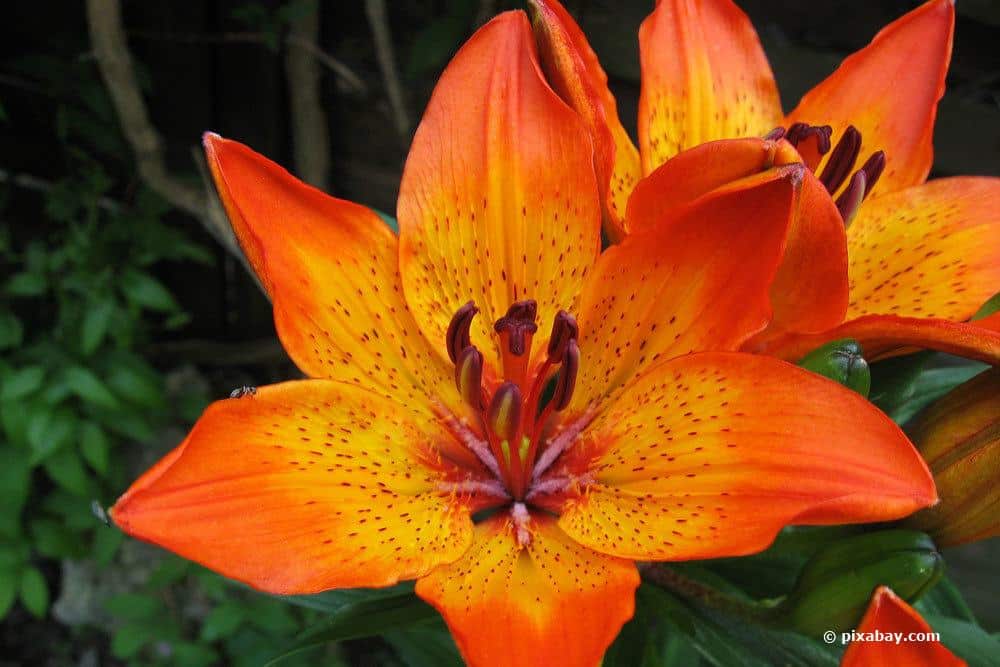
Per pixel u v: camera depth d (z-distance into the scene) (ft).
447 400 0.76
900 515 0.61
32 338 1.68
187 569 1.52
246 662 1.53
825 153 0.77
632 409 0.72
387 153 1.59
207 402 1.73
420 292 0.74
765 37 1.39
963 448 0.70
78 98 1.55
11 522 1.54
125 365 1.57
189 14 1.48
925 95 0.83
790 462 0.65
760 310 0.69
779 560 0.81
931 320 0.67
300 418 0.69
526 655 0.62
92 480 1.60
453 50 1.38
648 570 0.78
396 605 0.73
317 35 1.50
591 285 0.73
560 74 0.73
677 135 0.83
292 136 1.59
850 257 0.81
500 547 0.71
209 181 1.40
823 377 0.65
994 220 0.80
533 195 0.75
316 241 0.72
